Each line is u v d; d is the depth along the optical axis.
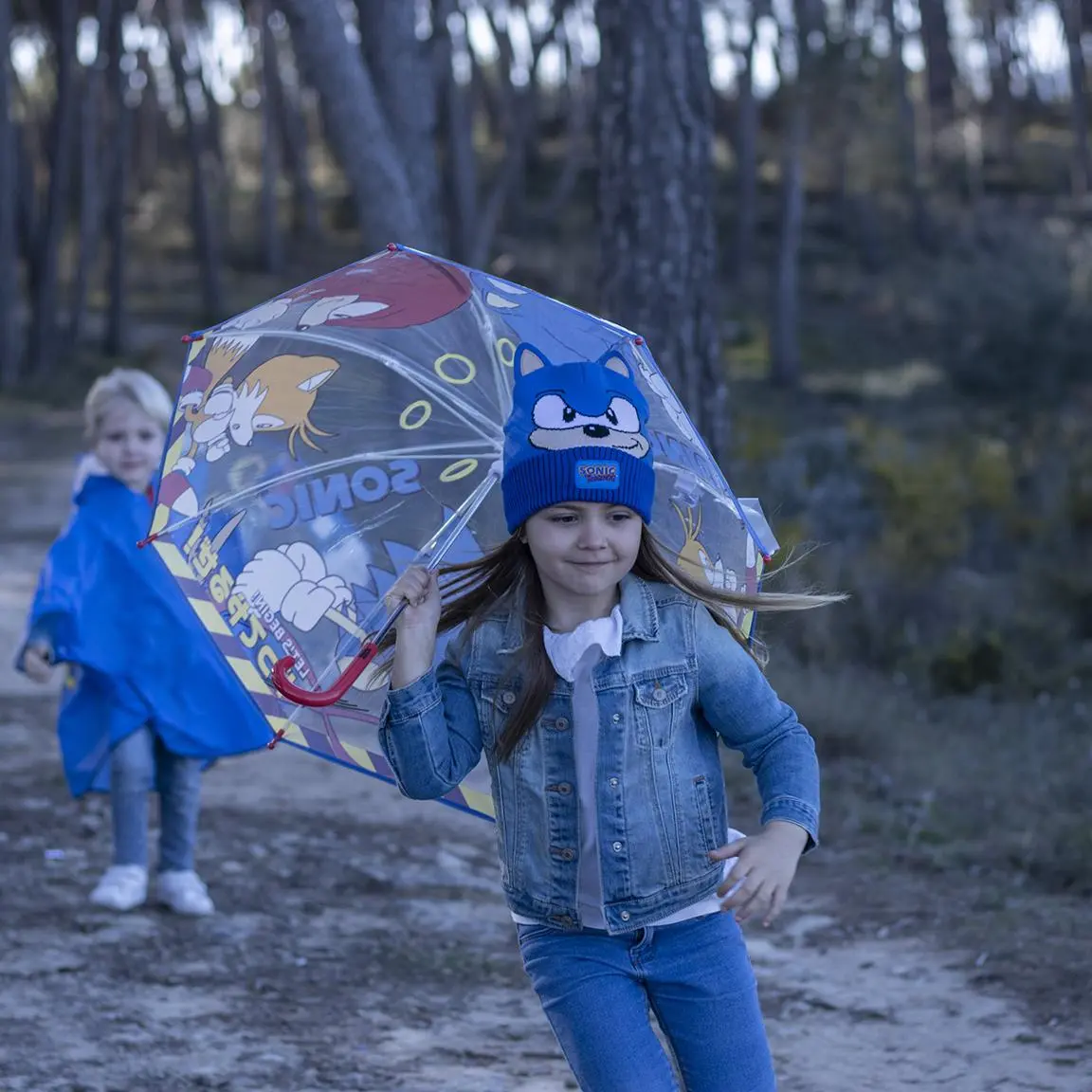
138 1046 4.23
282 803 7.02
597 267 8.59
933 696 9.82
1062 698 9.73
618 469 2.66
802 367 38.06
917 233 49.44
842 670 9.84
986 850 6.27
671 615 2.79
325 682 3.09
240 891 5.64
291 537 3.12
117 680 5.13
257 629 3.06
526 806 2.76
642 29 8.30
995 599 11.64
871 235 47.97
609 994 2.73
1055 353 30.34
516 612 2.79
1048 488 14.38
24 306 45.59
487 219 18.27
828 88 31.27
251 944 5.08
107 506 5.25
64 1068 4.05
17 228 38.47
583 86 47.50
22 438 28.83
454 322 3.02
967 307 32.09
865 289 45.47
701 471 2.88
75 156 44.81
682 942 2.77
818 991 4.77
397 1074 4.10
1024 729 8.77
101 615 5.14
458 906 5.62
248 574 3.08
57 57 37.91
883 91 32.09
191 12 44.09
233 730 5.19
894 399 32.50
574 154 38.28
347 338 3.06
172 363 39.34
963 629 10.31
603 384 2.71
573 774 2.72
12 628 11.27
